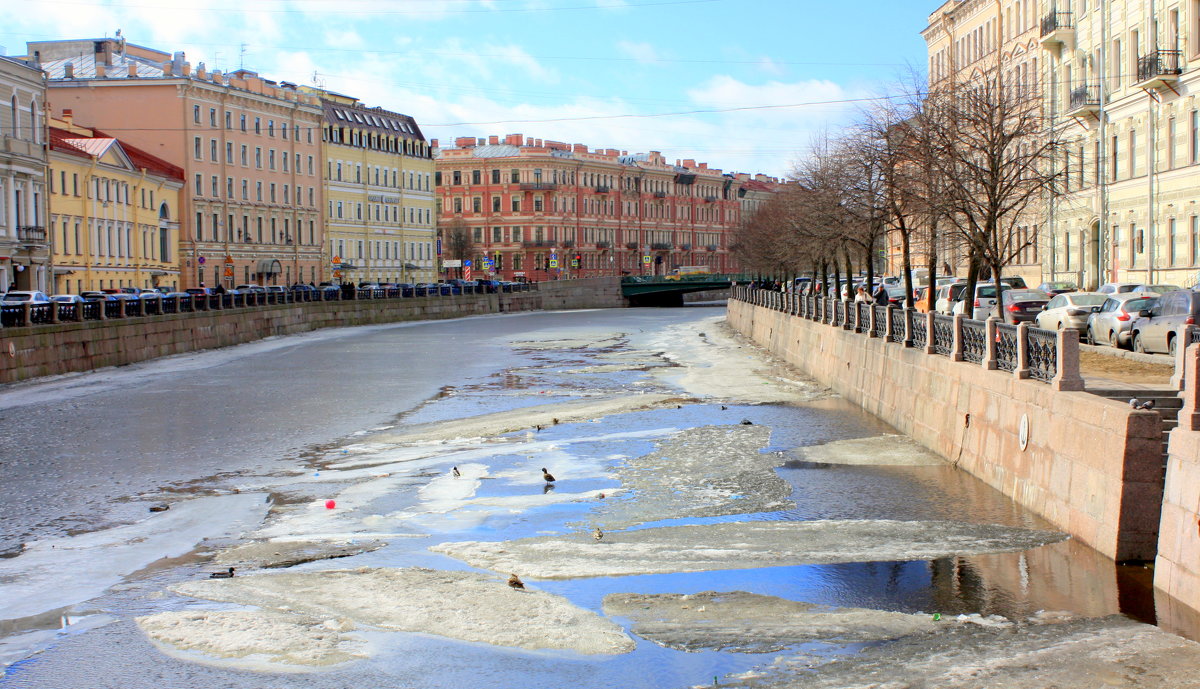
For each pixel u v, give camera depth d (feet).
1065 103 182.39
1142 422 49.06
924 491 65.57
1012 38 206.49
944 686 36.40
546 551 53.31
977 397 70.28
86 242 240.73
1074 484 54.39
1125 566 48.98
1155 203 151.64
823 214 155.74
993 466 66.39
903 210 123.44
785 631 41.96
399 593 46.80
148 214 277.03
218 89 307.78
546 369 155.84
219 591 47.73
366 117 397.60
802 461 76.13
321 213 363.35
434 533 57.26
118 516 63.05
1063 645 39.83
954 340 76.48
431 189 434.71
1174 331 86.17
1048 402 58.13
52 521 61.98
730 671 38.14
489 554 52.85
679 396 116.47
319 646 40.96
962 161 106.01
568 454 79.92
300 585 48.29
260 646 41.11
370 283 372.79
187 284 297.12
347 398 120.78
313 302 262.06
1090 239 175.73
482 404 113.91
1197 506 42.57
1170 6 146.72
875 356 100.78
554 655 39.81
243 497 67.51
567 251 467.52
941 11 246.88
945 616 43.27
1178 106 144.97
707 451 80.23
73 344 147.84
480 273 465.06
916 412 84.79
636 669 38.45
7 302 141.28
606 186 490.49
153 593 47.75
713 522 58.95
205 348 197.67
